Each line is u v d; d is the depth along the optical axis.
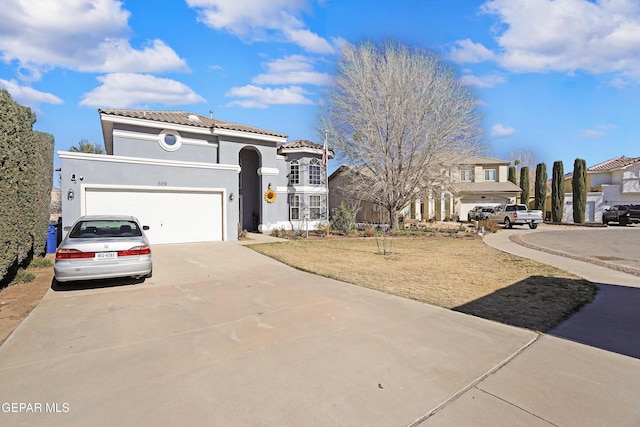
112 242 6.74
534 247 14.40
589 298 6.15
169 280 7.62
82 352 3.86
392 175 20.75
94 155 12.84
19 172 6.95
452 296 6.34
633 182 32.31
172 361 3.63
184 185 14.89
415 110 20.30
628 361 3.64
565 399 2.93
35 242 9.37
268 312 5.32
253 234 19.39
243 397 2.95
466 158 21.47
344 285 7.19
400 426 2.58
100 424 2.58
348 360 3.65
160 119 16.47
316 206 22.48
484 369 3.46
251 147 19.75
